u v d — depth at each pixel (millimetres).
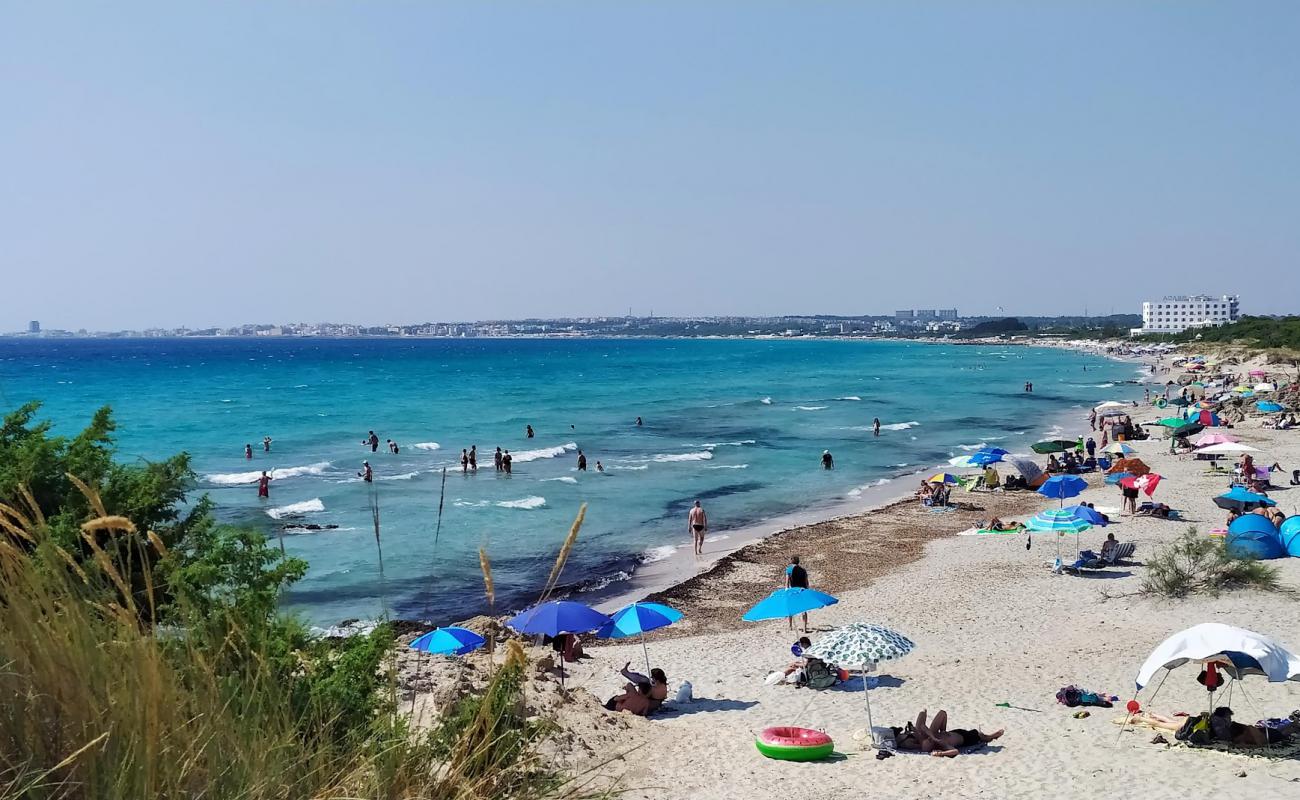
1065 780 13680
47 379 137500
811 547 34719
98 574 3623
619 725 15930
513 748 4727
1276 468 46062
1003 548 33156
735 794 13383
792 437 70062
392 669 5410
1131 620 23141
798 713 17438
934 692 18359
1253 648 13945
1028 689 18297
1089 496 42781
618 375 155500
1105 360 189125
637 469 54750
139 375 149500
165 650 3699
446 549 34906
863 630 16031
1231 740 14656
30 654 3137
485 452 62938
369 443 66500
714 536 37781
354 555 33719
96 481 14086
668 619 18516
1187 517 36469
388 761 4172
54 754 3107
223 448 65438
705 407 95625
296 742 3992
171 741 3342
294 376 149125
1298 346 138625
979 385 125188
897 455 60250
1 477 13234
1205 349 172875
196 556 9859
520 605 28188
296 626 7098
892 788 13656
